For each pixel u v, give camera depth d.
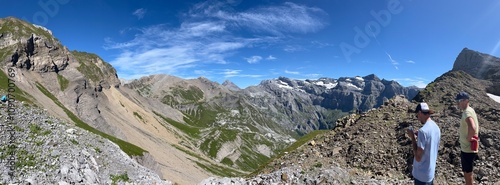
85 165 25.16
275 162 37.09
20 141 24.27
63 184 20.77
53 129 30.50
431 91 47.28
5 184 18.38
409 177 25.05
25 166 21.14
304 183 20.62
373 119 39.72
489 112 33.12
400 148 29.84
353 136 36.59
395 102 43.84
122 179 27.28
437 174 24.86
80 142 30.75
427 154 11.27
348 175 22.14
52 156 23.78
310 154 35.12
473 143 12.84
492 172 22.52
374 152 30.55
